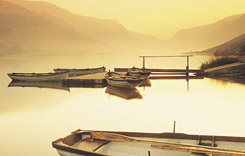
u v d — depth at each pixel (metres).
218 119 9.59
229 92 15.27
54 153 6.56
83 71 23.50
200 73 22.48
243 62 22.70
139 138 5.88
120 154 5.64
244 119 9.52
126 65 36.34
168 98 13.77
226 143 5.46
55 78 21.16
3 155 6.36
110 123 9.30
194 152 4.91
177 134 5.70
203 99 13.34
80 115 10.62
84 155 4.82
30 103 13.39
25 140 7.59
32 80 21.19
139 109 11.45
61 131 8.45
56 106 12.53
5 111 11.45
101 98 14.20
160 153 5.30
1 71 30.36
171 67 31.97
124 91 15.98
